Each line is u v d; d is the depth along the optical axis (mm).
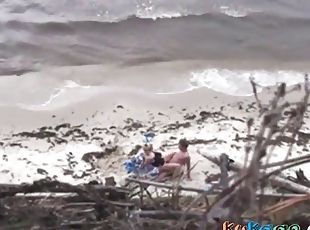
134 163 13398
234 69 20828
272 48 22828
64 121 17125
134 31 23688
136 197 7480
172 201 6555
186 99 18359
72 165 14750
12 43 22047
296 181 7395
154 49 22312
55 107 17844
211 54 22125
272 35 23828
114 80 19656
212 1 25234
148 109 17703
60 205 6297
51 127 16828
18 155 15273
